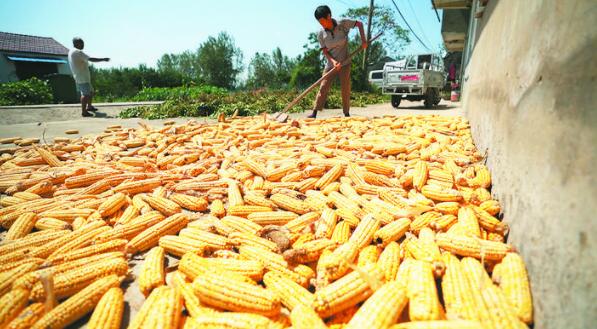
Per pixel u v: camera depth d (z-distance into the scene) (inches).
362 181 161.8
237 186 161.0
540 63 102.2
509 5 175.5
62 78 766.5
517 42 139.5
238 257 99.6
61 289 83.8
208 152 238.1
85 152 250.1
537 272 77.4
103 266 91.9
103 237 110.6
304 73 1312.7
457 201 130.3
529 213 91.6
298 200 142.4
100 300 80.2
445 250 95.7
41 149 221.1
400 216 118.3
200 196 155.5
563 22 86.0
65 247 105.7
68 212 134.6
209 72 2625.5
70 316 77.2
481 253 89.7
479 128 226.1
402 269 87.2
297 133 287.6
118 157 225.8
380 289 72.2
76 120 498.3
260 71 2454.5
